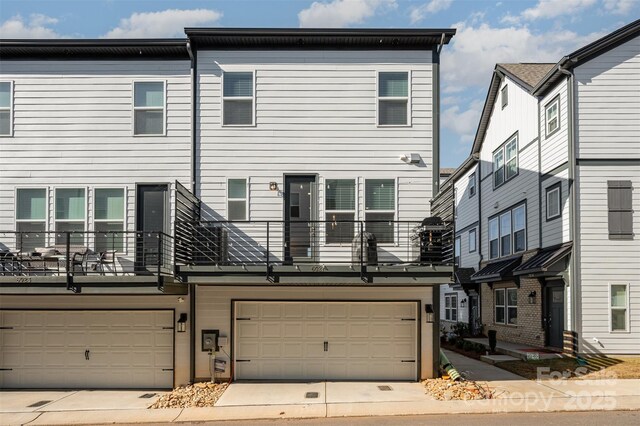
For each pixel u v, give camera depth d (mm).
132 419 9641
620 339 15086
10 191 13000
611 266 15305
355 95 12922
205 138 12938
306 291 12562
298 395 11039
